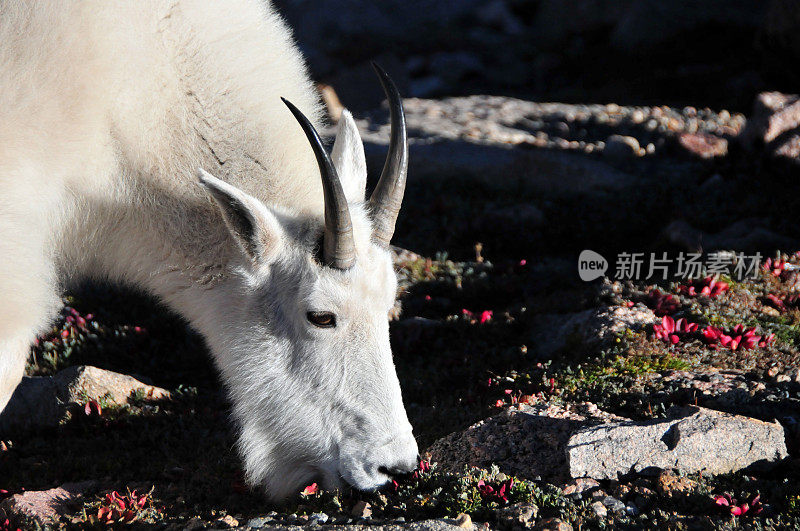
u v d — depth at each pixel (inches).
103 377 661.3
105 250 551.2
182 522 473.7
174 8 506.0
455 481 477.1
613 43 1921.8
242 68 518.6
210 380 722.8
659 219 1034.1
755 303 783.1
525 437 524.4
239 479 533.6
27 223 489.4
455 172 1200.2
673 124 1370.6
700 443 490.3
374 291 477.1
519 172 1186.0
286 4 2306.8
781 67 1482.5
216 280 521.0
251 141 512.4
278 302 498.3
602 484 485.7
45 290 517.7
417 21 2241.6
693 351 674.2
